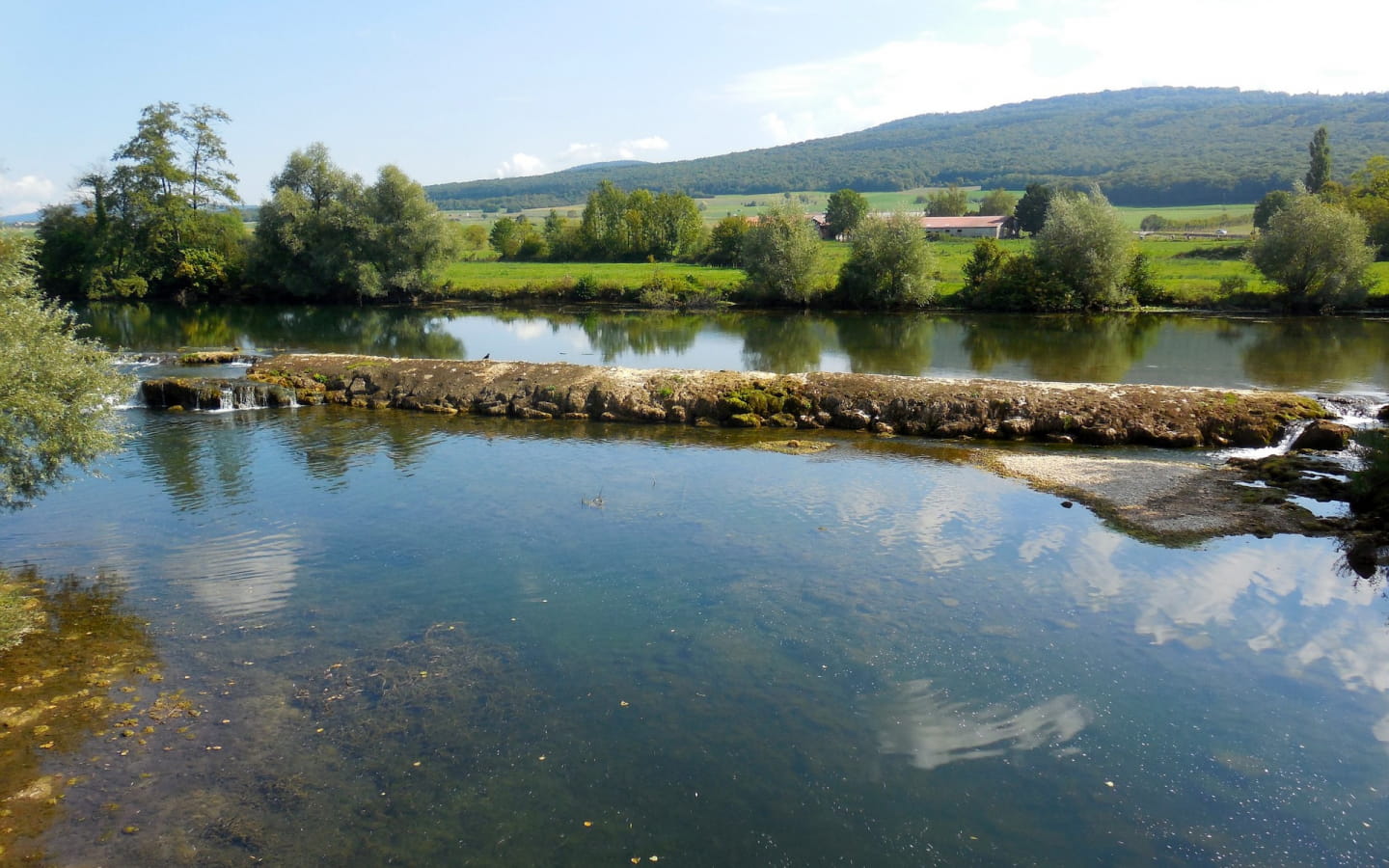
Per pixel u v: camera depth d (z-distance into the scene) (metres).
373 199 82.75
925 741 13.44
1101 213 70.44
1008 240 130.75
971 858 11.02
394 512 24.09
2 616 16.36
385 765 12.91
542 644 16.53
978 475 27.52
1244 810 11.90
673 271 107.69
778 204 82.31
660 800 12.12
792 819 11.74
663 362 49.88
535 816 11.80
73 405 19.17
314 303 84.44
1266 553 20.78
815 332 63.19
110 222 81.50
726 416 35.34
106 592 18.83
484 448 31.20
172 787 12.39
